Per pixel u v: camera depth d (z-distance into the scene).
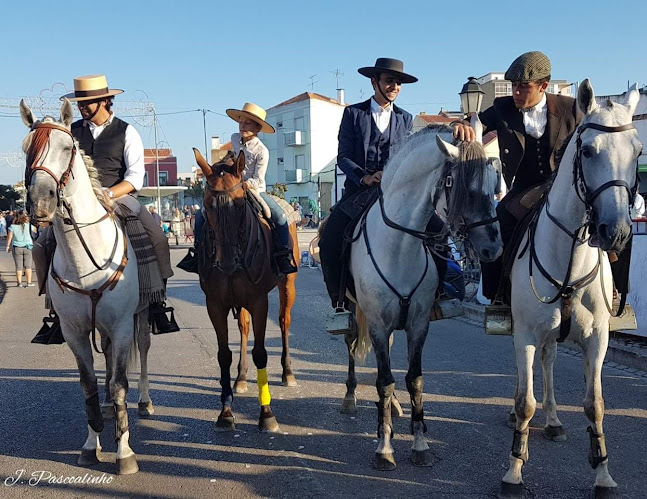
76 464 4.54
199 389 6.45
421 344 4.48
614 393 5.93
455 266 5.30
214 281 5.05
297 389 6.37
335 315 5.02
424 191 4.12
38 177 3.80
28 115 4.16
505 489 3.87
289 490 4.05
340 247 5.07
